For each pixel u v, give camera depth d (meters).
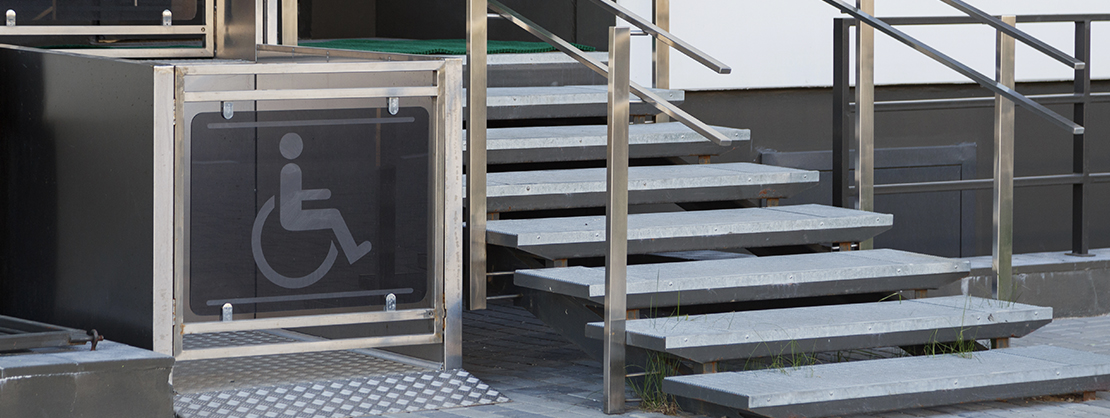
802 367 4.84
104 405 4.02
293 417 4.51
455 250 5.04
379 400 4.74
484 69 5.31
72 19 6.02
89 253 4.86
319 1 9.20
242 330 4.70
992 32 8.34
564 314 5.17
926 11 8.22
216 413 4.47
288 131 4.75
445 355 5.03
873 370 4.80
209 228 4.62
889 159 8.09
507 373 5.53
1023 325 5.26
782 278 5.20
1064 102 7.16
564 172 6.06
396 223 4.97
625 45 4.61
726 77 7.66
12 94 5.30
